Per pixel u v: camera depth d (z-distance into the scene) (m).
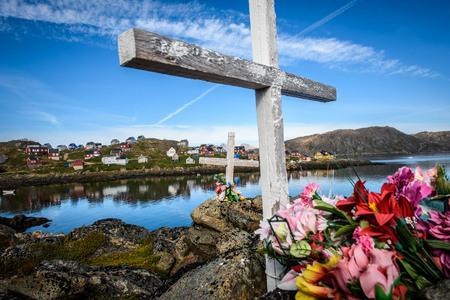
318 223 1.27
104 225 7.44
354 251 0.94
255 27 2.26
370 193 1.19
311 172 57.88
